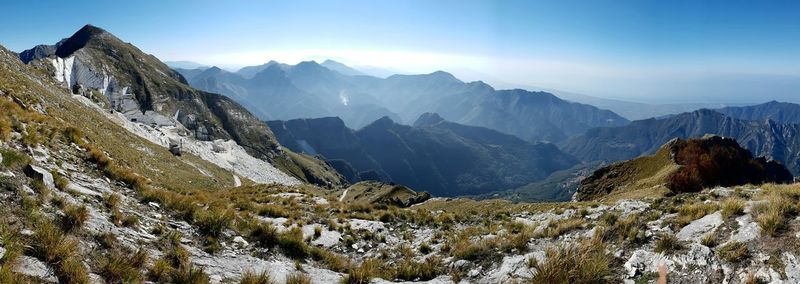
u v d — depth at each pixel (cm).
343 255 1886
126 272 906
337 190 11562
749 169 6219
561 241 1505
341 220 2539
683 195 2239
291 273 1283
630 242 1318
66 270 805
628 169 7094
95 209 1291
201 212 1673
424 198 8456
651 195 4303
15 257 765
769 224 1127
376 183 11531
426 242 2056
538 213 2620
